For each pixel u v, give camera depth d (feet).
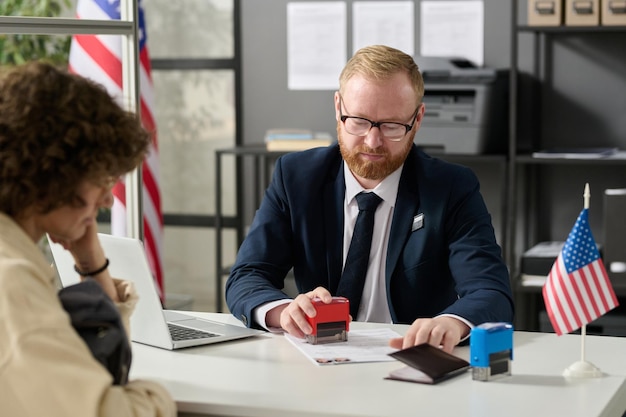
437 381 6.10
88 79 5.24
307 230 8.65
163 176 17.89
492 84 14.49
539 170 15.67
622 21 13.71
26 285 4.73
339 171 8.77
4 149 4.83
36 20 7.58
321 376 6.27
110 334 5.24
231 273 8.53
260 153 15.79
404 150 8.30
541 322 14.10
